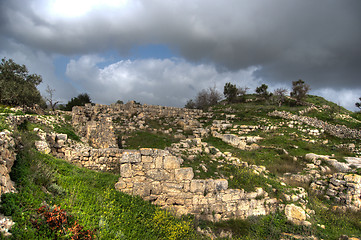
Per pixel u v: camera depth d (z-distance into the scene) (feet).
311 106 132.26
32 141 33.37
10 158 19.38
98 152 38.24
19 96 77.36
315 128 94.22
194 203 29.58
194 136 85.61
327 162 59.00
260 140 81.71
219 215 30.14
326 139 86.48
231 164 38.17
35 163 23.43
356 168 52.08
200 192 30.07
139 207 25.43
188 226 25.41
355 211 37.93
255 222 30.50
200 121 112.27
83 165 37.09
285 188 37.37
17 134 26.61
